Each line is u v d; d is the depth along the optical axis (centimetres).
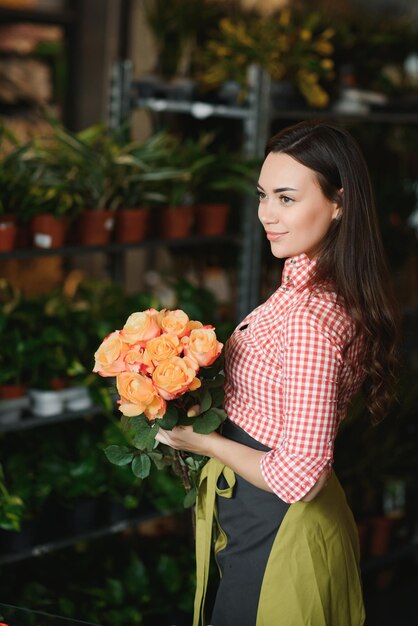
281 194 179
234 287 403
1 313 294
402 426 370
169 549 333
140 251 479
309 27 364
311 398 171
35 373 297
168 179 326
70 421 322
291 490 173
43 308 312
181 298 346
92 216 302
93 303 329
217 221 335
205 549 197
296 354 173
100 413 329
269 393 184
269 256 352
